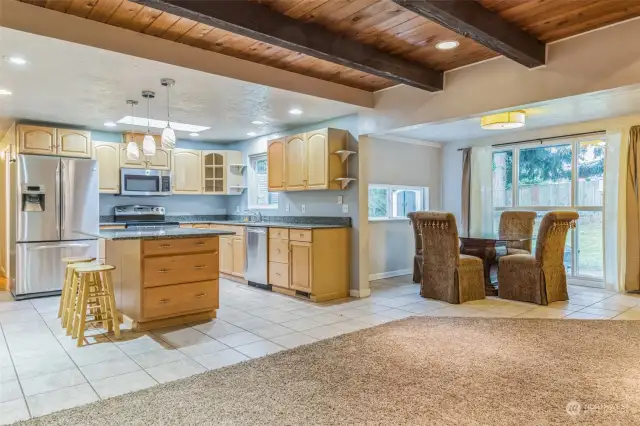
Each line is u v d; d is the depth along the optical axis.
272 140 5.58
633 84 2.79
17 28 2.45
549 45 3.17
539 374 2.57
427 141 6.91
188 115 4.78
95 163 5.23
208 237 3.84
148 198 6.39
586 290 5.28
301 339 3.31
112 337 3.35
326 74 3.89
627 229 5.10
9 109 4.40
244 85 3.60
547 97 3.20
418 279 5.84
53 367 2.72
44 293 4.87
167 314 3.61
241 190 6.79
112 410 2.13
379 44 3.20
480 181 6.53
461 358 2.85
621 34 2.83
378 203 6.48
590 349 3.02
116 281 3.93
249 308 4.34
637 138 5.02
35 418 2.05
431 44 3.22
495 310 4.24
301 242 4.74
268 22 2.62
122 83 3.50
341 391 2.34
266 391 2.35
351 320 3.87
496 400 2.23
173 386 2.42
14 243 4.84
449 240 4.57
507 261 4.76
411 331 3.49
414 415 2.07
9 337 3.35
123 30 2.83
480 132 6.14
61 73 3.23
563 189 5.85
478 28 2.58
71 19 2.63
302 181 5.13
